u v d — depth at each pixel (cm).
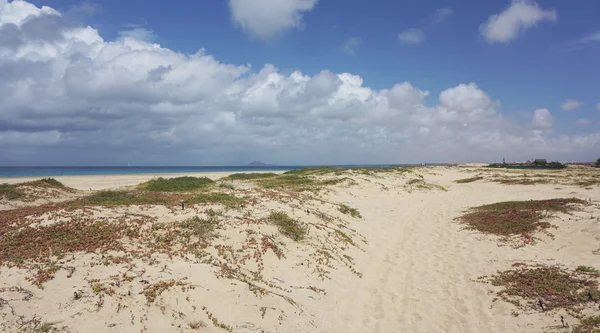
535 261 1566
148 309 914
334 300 1239
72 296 920
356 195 3609
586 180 4738
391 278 1477
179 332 860
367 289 1364
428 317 1137
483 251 1795
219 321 946
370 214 2769
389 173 5450
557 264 1495
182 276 1114
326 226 2034
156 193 2905
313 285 1322
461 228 2309
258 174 6031
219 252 1397
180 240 1459
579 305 1102
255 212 1989
